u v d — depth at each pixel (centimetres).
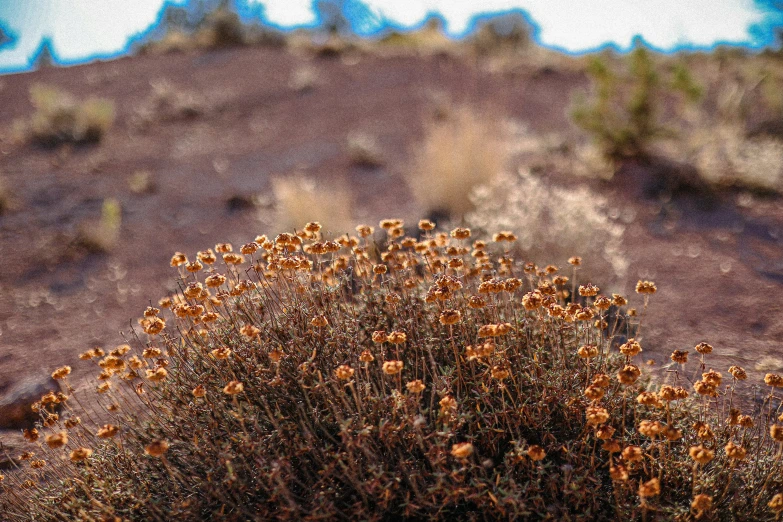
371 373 267
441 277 275
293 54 1872
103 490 227
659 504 209
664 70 1422
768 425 289
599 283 478
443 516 208
